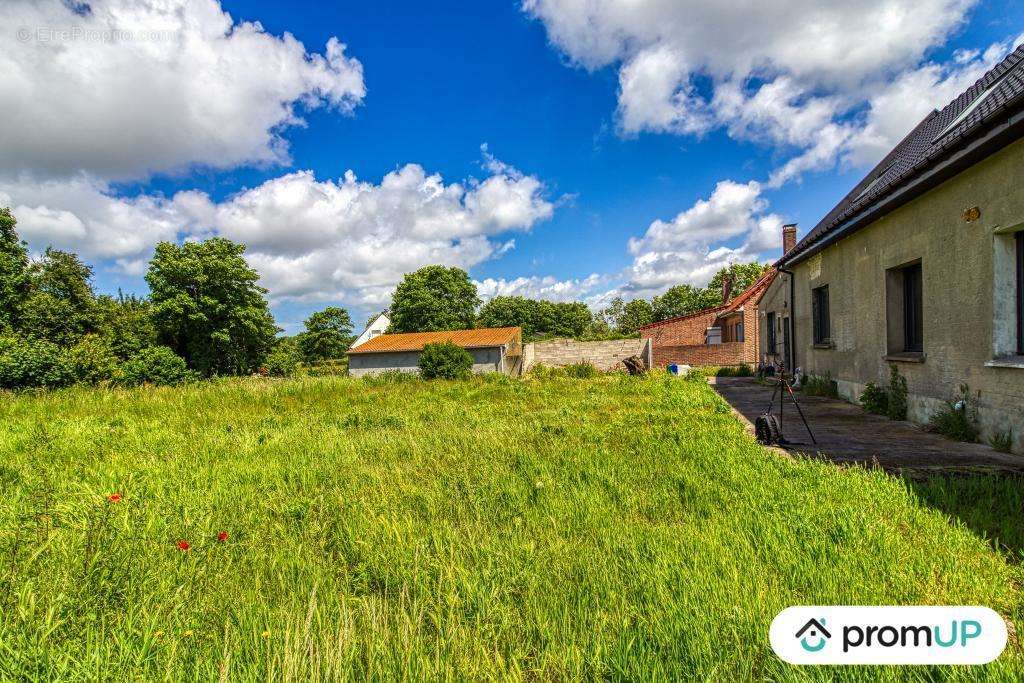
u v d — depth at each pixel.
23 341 14.07
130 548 2.68
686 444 5.22
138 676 1.71
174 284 31.17
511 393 11.89
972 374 5.52
